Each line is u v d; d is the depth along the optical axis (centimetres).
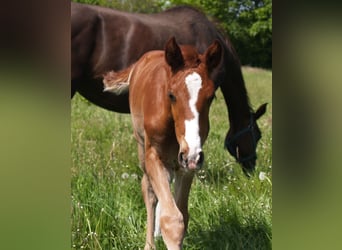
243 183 432
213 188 423
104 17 505
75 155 482
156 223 388
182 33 521
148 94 368
